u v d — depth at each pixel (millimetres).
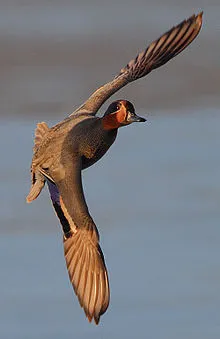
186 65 26109
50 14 30406
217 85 25016
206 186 18594
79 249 8703
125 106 9656
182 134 21156
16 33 28422
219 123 21984
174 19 30406
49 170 9227
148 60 10352
